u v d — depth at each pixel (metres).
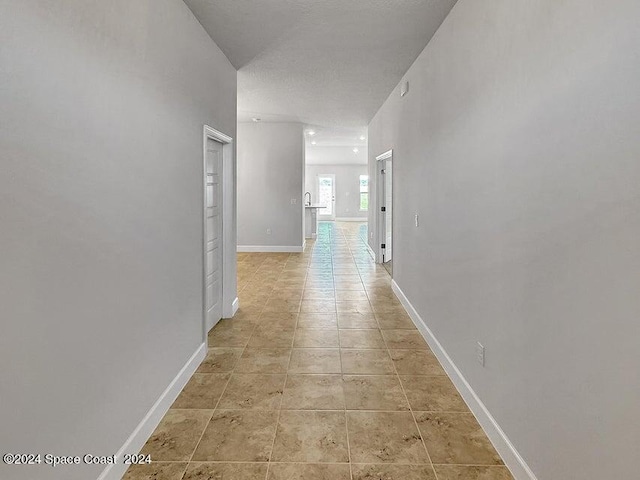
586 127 1.29
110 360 1.71
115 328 1.75
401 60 3.78
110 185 1.69
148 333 2.09
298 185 8.09
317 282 5.68
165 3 2.26
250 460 1.94
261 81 4.51
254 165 8.09
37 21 1.26
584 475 1.32
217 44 3.32
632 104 1.10
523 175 1.72
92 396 1.58
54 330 1.36
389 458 1.96
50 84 1.32
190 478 1.82
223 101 3.57
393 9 2.71
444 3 2.63
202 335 3.05
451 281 2.75
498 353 1.99
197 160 2.85
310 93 5.10
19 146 1.19
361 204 16.69
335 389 2.64
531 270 1.66
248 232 8.23
